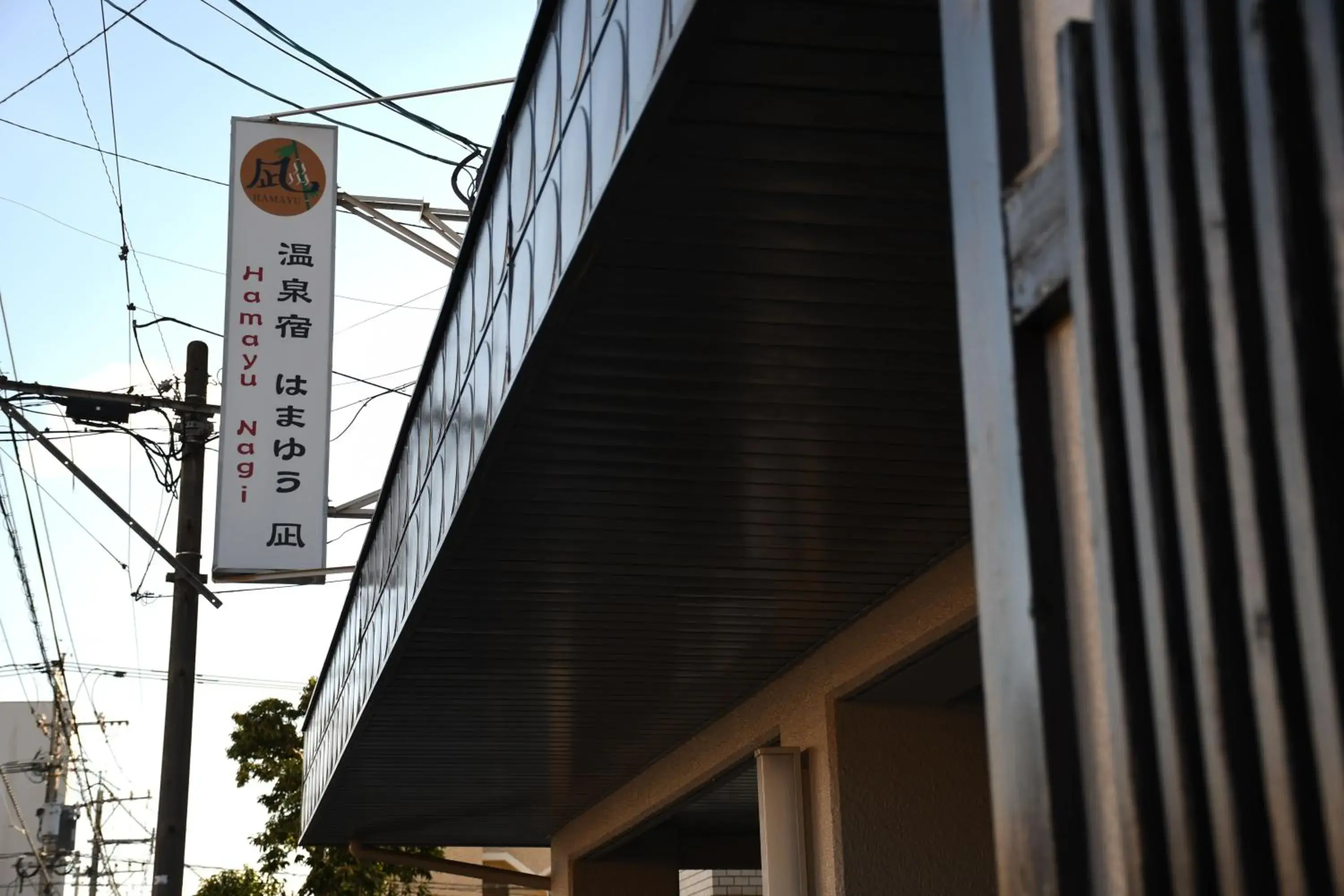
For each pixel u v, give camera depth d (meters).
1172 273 1.54
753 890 15.68
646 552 5.87
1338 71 1.32
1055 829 1.73
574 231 3.82
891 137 3.34
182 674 11.97
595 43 3.76
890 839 6.80
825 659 7.14
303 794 13.62
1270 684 1.38
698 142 3.33
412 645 7.09
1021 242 1.91
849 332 4.18
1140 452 1.58
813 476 5.16
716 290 3.96
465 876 13.49
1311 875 1.32
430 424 6.32
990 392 1.97
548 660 7.38
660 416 4.67
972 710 7.09
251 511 9.24
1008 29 2.03
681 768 9.45
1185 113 1.56
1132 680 1.59
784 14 2.90
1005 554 1.90
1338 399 1.35
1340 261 1.32
